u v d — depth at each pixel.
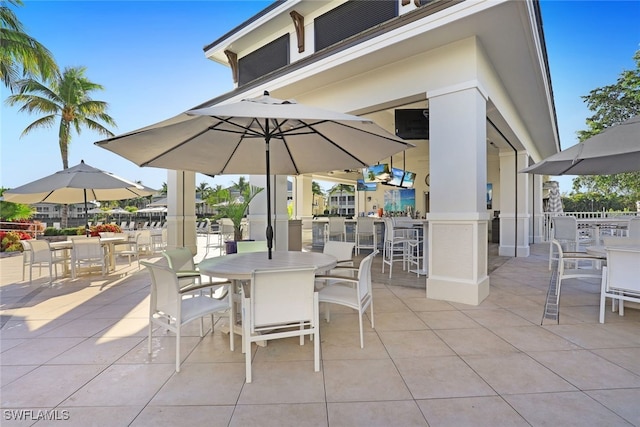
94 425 1.65
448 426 1.62
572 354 2.39
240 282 2.75
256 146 3.58
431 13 3.51
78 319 3.34
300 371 2.19
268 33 6.89
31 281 5.09
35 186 5.12
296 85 5.06
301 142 3.53
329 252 3.69
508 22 3.41
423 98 4.26
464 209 3.76
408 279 5.09
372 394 1.91
